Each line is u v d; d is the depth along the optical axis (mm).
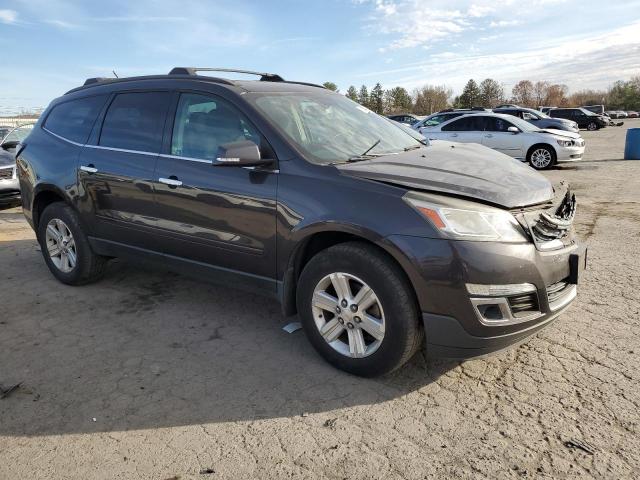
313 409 2814
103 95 4492
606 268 4941
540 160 13797
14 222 7996
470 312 2693
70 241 4703
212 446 2531
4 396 2980
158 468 2389
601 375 3047
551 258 2881
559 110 38469
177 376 3182
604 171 12812
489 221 2730
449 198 2818
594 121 37219
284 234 3189
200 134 3697
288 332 3764
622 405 2752
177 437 2605
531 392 2908
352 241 3023
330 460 2414
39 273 5250
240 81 3871
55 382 3135
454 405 2818
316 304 3176
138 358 3418
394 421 2693
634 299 4152
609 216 7242
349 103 4324
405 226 2754
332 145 3488
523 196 2936
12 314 4176
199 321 3990
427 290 2723
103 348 3566
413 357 3354
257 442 2555
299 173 3172
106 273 5168
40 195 4867
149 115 4043
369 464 2381
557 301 2963
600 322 3746
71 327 3914
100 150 4297
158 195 3828
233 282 3643
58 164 4594
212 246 3605
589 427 2584
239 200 3373
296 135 3400
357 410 2797
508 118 14328
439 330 2768
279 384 3072
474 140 14430
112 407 2863
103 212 4293
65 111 4812
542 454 2408
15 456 2486
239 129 3494
